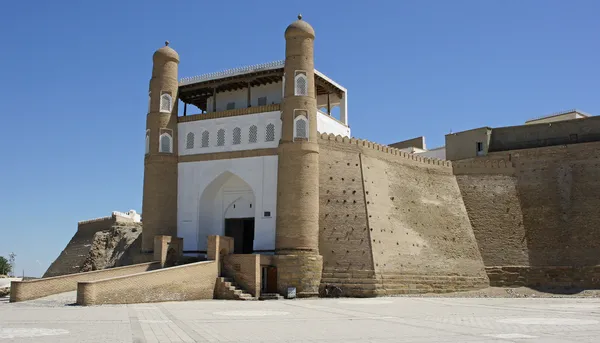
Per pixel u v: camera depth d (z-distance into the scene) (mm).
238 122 31828
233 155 31500
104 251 44812
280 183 28844
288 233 27922
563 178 35438
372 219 29703
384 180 32375
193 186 32344
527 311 18109
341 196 29734
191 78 33781
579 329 12531
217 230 32562
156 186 32312
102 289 19766
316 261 27641
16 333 11031
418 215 33156
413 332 11945
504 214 35500
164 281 22422
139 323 13156
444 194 35906
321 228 28766
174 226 32219
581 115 45562
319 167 29969
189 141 33031
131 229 45406
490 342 10344
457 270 32188
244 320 14422
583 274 31703
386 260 29047
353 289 27375
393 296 27828
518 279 32844
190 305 20250
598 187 34094
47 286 22297
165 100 33188
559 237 33500
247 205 32188
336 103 37625
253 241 31797
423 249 31734
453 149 41031
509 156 37812
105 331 11477
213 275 25484
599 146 35281
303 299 26078
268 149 30641
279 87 33719
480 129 39719
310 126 29062
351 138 31812
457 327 12961
